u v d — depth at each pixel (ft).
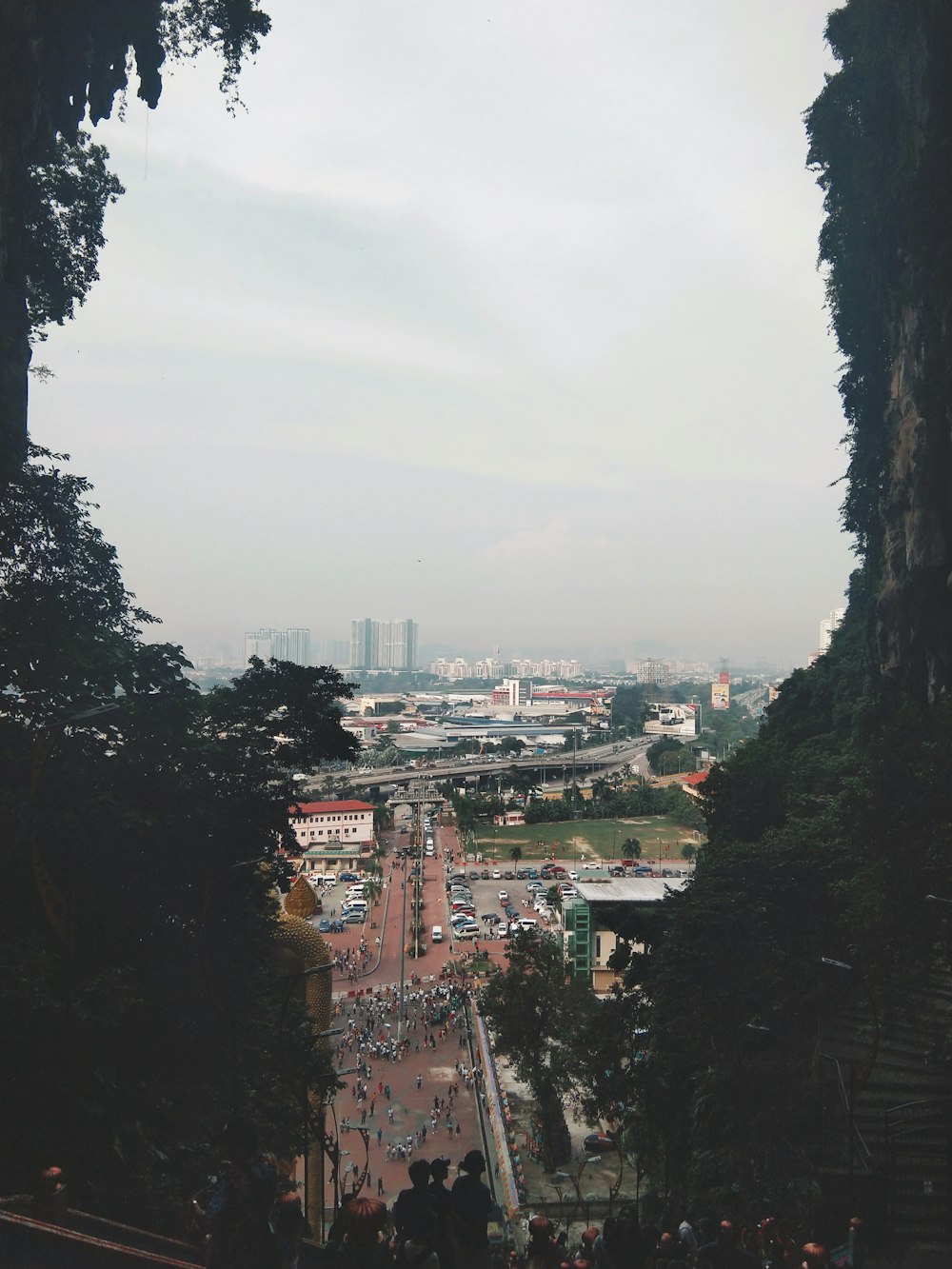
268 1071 177.27
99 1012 125.90
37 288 256.11
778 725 397.60
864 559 329.31
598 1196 244.01
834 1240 126.52
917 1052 176.55
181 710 170.81
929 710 220.84
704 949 193.88
